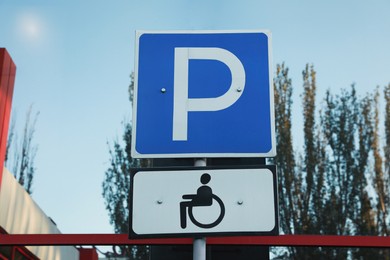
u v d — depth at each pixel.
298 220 26.72
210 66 3.61
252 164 3.36
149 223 3.09
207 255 3.66
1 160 8.26
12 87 8.40
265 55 3.63
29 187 28.48
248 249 3.67
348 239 4.87
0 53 8.09
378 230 26.39
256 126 3.48
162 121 3.48
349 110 27.88
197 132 3.46
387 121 27.75
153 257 3.68
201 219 3.09
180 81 3.57
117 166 27.05
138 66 3.60
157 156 3.42
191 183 3.13
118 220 26.17
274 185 3.12
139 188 3.13
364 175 26.86
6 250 10.96
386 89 27.95
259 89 3.56
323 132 27.75
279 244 4.76
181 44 3.65
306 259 24.98
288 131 27.92
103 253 26.53
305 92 28.61
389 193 26.80
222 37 3.67
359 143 27.39
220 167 3.15
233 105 3.52
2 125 8.16
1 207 10.30
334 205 26.56
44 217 13.18
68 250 15.74
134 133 3.46
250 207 3.10
